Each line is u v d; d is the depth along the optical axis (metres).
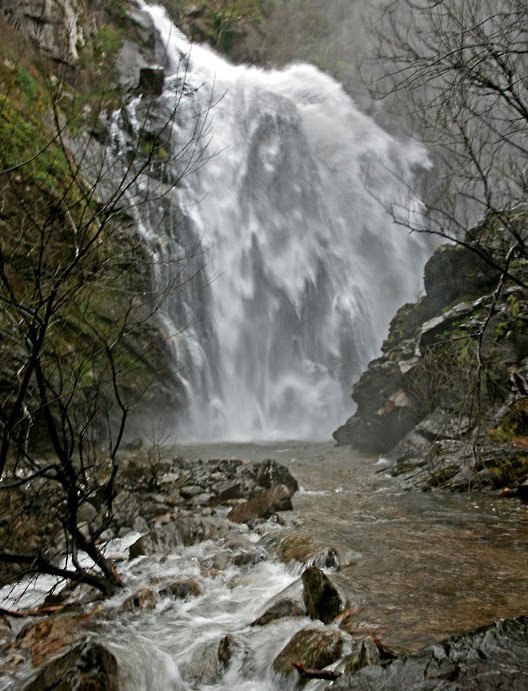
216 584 5.11
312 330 22.28
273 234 23.31
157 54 24.95
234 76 27.48
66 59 6.78
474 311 10.69
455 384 9.38
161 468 9.27
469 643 2.82
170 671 3.62
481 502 7.41
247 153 24.38
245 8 32.75
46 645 4.01
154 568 5.48
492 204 6.73
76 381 5.27
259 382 20.12
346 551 5.50
